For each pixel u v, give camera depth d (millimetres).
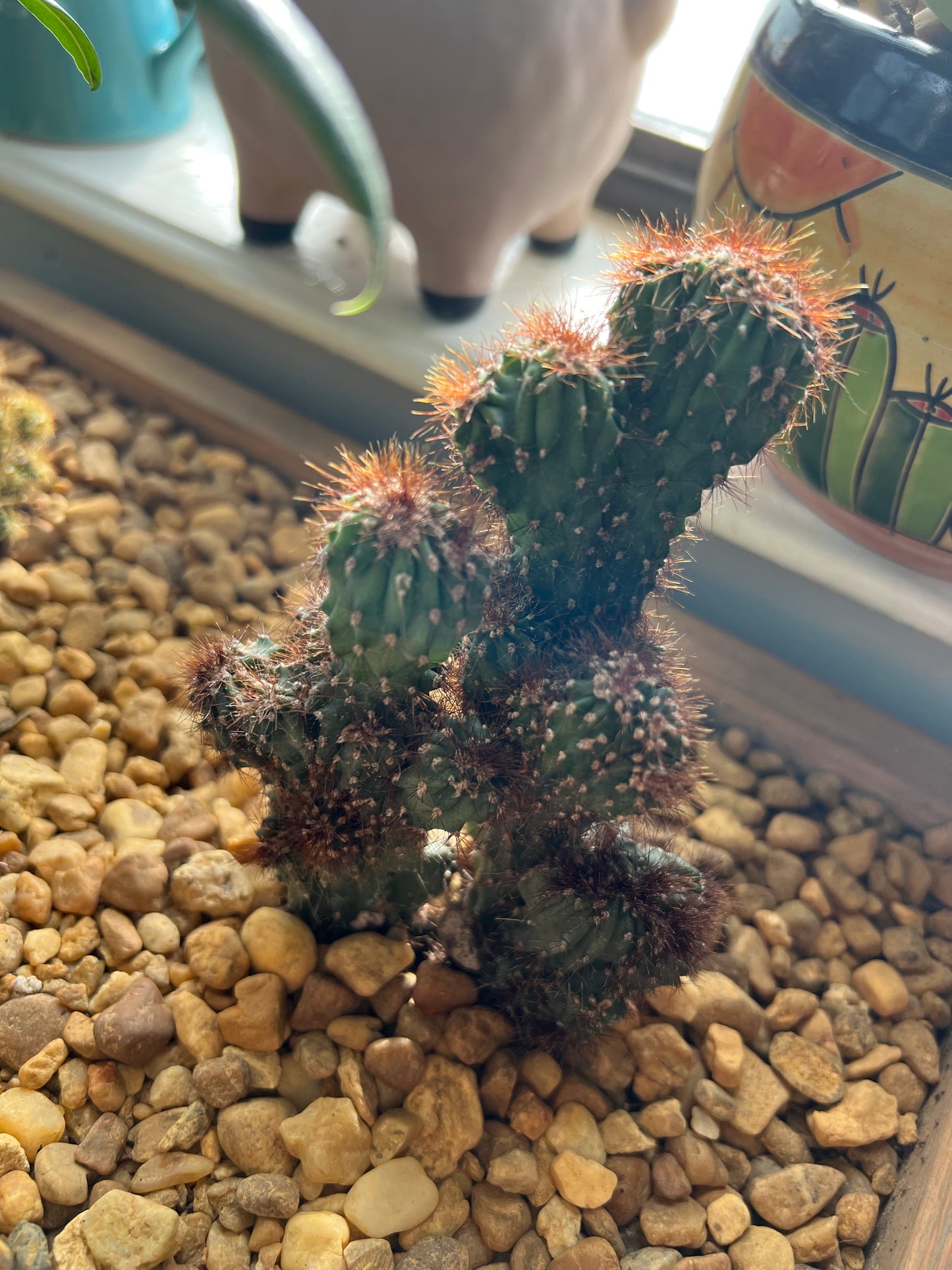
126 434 315
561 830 179
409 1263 177
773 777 266
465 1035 202
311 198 295
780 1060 214
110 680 257
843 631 274
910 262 198
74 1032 194
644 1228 191
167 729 251
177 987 206
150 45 323
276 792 187
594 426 153
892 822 260
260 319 320
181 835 228
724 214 232
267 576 289
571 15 224
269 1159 185
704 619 294
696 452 162
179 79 338
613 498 168
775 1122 209
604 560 174
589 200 309
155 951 209
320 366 318
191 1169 182
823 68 200
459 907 214
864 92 195
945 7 183
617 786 159
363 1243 176
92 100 323
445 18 218
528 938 187
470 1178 193
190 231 307
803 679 275
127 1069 194
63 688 247
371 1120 190
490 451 157
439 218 258
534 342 155
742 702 271
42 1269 165
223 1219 180
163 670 258
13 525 267
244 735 177
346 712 170
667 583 197
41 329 333
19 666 249
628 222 348
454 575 147
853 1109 207
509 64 225
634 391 161
